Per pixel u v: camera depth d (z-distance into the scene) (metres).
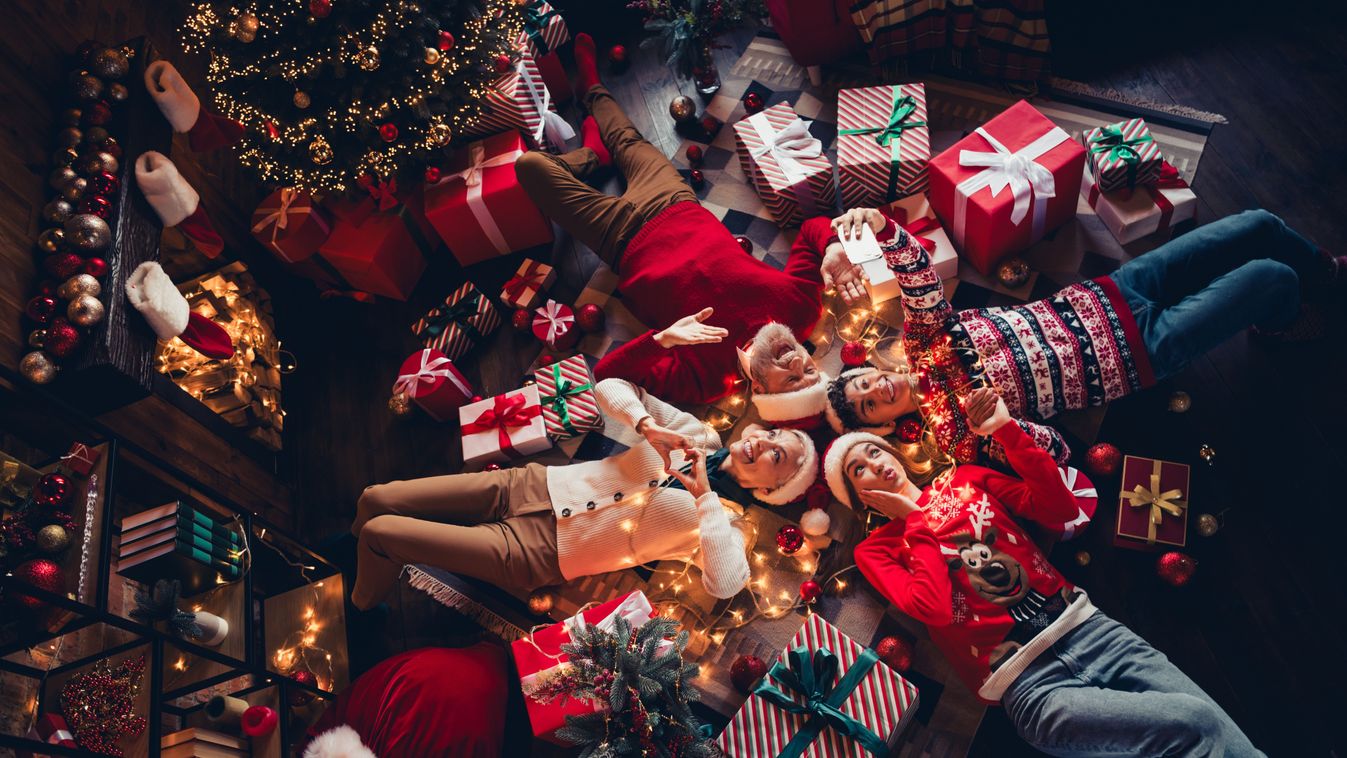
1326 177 3.81
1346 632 3.18
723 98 4.57
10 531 2.69
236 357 3.97
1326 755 3.06
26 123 3.30
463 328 4.13
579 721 2.81
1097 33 4.31
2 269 3.03
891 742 3.12
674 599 3.64
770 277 3.73
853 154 3.97
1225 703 3.18
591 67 4.51
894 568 3.24
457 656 3.31
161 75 3.54
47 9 3.48
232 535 3.29
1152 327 3.31
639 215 3.95
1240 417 3.54
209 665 3.16
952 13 4.18
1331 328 3.57
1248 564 3.34
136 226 3.38
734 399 3.89
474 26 3.60
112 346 3.06
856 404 3.46
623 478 3.50
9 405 2.92
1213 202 3.89
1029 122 3.76
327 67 3.42
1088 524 3.47
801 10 4.14
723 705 3.43
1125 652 2.97
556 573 3.52
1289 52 4.06
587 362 4.12
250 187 4.45
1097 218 3.96
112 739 2.72
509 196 4.12
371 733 3.16
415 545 3.38
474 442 3.90
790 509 3.71
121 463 3.24
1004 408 3.11
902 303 3.52
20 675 2.77
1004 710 3.27
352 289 4.45
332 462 4.20
